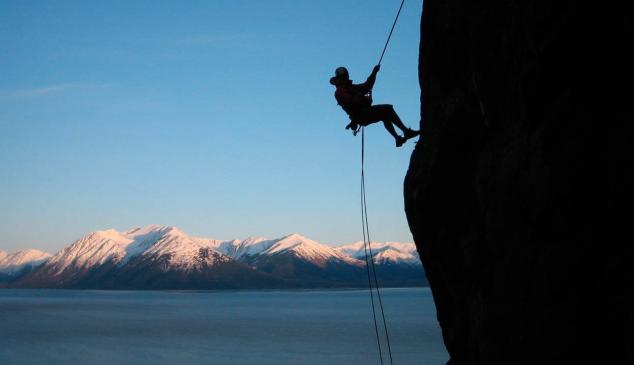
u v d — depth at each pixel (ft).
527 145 29.94
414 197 40.09
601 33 26.22
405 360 265.34
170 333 419.13
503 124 33.24
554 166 27.84
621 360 25.72
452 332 40.11
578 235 27.27
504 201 31.19
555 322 27.96
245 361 273.75
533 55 28.55
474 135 36.63
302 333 411.75
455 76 38.29
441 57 38.65
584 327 26.91
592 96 26.94
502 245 31.50
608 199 26.20
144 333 421.18
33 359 285.02
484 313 33.42
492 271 33.99
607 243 26.30
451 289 39.50
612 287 26.02
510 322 30.58
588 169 26.84
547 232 28.58
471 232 36.40
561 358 27.76
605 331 26.32
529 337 29.19
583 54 26.84
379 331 417.49
